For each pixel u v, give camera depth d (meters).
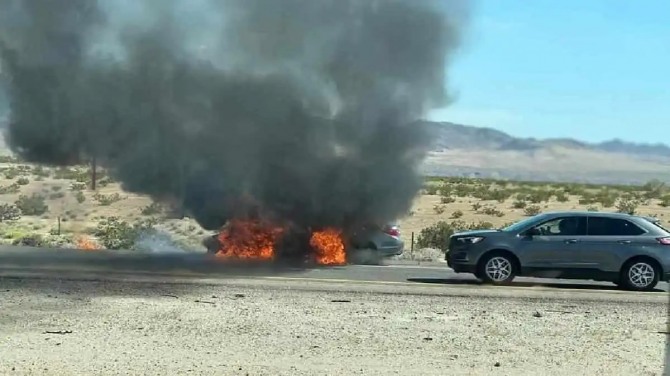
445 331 12.12
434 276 20.02
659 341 11.77
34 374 8.85
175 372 9.07
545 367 9.91
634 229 18.41
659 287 19.00
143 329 11.62
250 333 11.52
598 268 18.23
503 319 13.36
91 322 12.09
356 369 9.48
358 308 14.09
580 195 70.62
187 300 14.55
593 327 12.84
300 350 10.48
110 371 9.05
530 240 18.47
